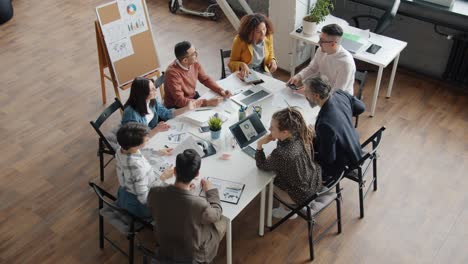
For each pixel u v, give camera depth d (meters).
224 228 3.06
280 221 3.43
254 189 3.03
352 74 4.02
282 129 2.98
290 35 4.96
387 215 3.77
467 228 3.66
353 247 3.53
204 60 5.72
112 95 5.19
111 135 3.89
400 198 3.91
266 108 3.75
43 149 4.46
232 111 3.70
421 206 3.84
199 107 3.76
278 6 5.15
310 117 3.63
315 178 3.23
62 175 4.18
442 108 4.92
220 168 3.18
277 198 3.40
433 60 5.27
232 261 3.44
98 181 4.11
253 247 3.54
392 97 5.09
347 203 3.87
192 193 2.71
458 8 4.78
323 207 3.24
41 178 4.15
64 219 3.78
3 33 6.37
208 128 3.52
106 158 4.34
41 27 6.51
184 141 3.35
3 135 4.63
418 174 4.13
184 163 2.57
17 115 4.89
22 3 7.14
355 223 3.71
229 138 3.43
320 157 3.37
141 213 3.12
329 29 3.80
